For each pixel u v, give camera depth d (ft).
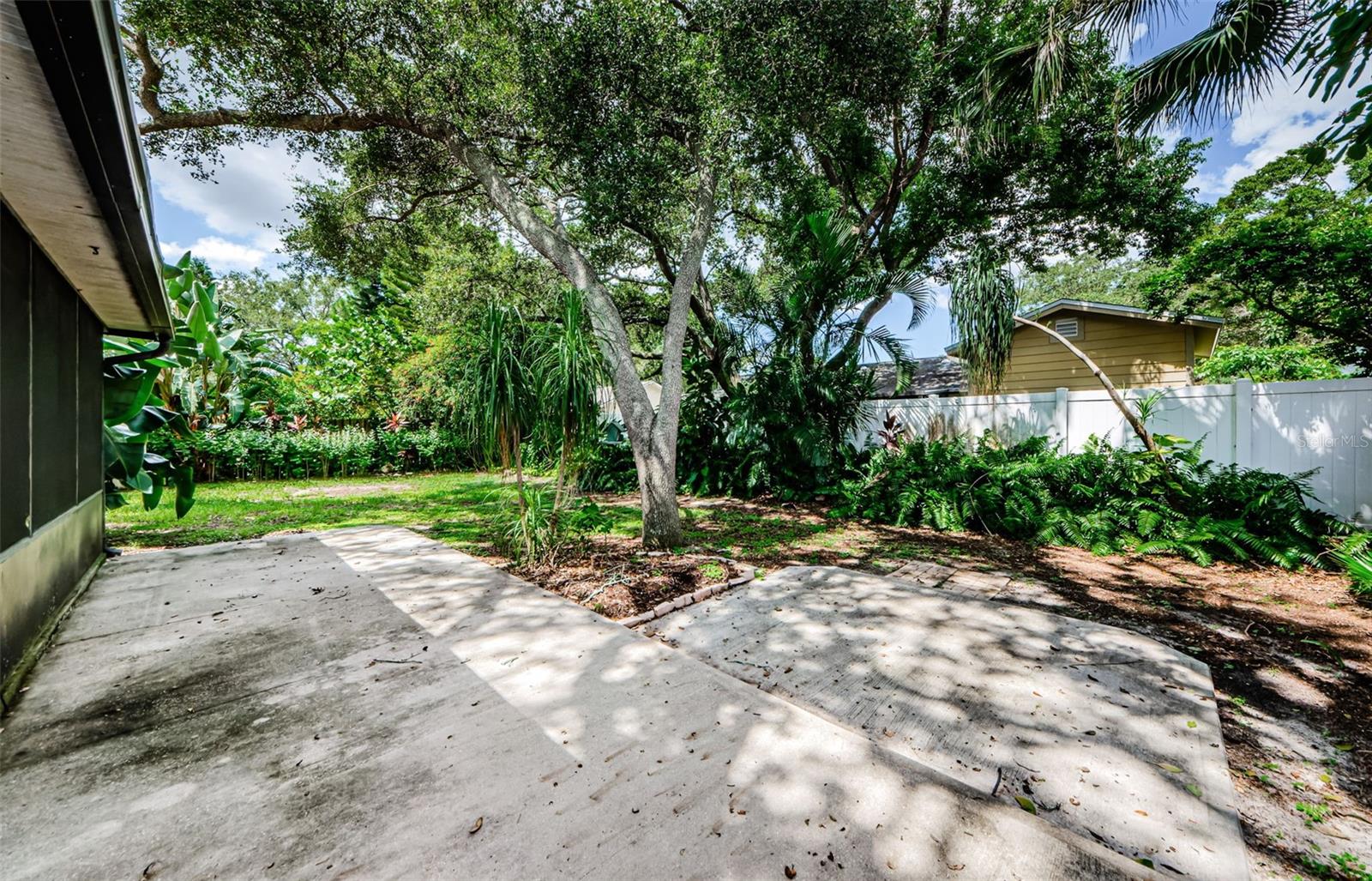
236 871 4.37
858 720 7.03
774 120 19.36
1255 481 15.60
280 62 16.55
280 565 13.93
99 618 10.18
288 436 36.73
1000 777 5.87
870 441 25.29
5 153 6.09
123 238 8.48
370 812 5.08
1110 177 23.67
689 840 4.73
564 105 16.85
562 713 6.91
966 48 21.88
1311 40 9.46
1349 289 21.43
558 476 14.52
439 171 22.35
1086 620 10.54
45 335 9.21
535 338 13.39
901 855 4.58
